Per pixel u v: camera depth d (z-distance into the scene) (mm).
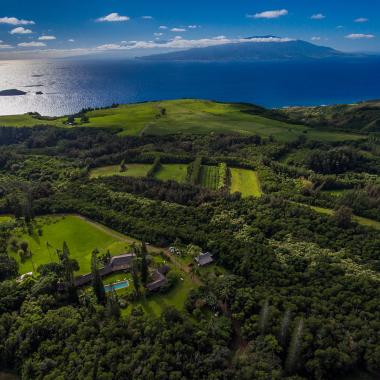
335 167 197250
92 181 179000
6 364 89125
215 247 122000
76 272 114125
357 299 95688
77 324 91500
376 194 156750
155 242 129625
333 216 133875
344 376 82375
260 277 106812
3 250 127250
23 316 95438
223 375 77688
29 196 159500
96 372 79062
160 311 98812
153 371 78312
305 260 113062
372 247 117375
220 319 93188
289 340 85625
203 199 154625
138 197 160125
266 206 145625
